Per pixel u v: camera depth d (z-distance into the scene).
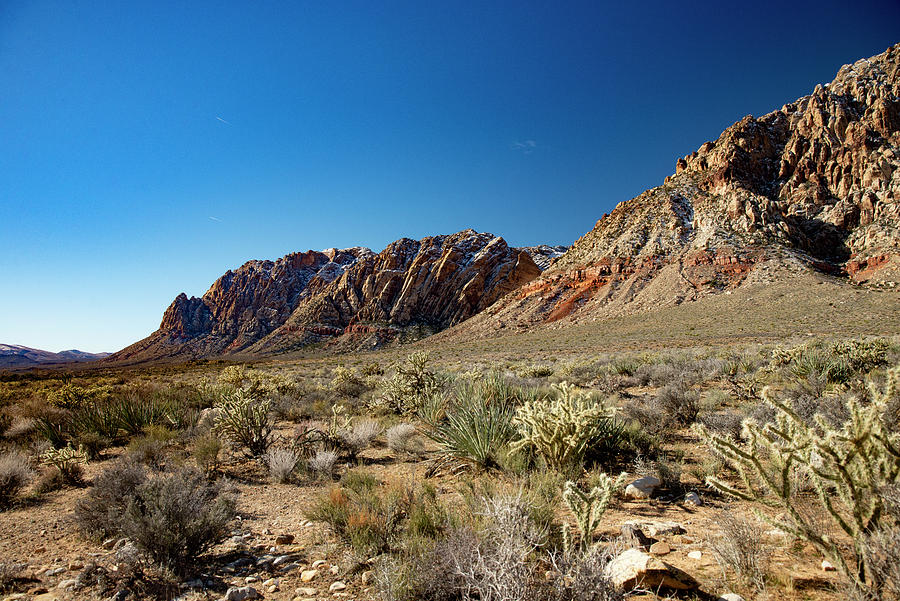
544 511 4.01
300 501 5.89
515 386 10.10
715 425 7.36
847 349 14.02
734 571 3.10
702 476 5.70
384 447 8.91
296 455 7.66
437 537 3.77
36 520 5.45
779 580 2.93
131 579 3.72
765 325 52.66
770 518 2.90
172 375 45.34
